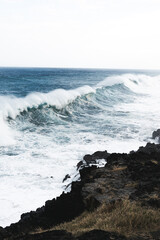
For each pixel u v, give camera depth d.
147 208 5.13
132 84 51.78
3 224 7.80
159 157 8.98
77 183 7.34
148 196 5.79
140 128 20.42
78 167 11.83
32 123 22.19
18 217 8.24
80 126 21.50
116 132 19.30
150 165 7.99
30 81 68.00
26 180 11.07
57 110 26.33
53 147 15.66
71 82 67.31
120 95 40.16
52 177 11.38
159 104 33.19
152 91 48.38
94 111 28.34
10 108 22.27
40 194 9.88
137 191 6.12
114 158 9.33
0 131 17.66
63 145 16.09
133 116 25.44
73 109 28.44
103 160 12.23
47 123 22.47
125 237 3.54
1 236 5.75
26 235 3.78
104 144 16.33
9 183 10.74
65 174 11.74
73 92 32.41
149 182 6.70
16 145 15.98
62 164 12.91
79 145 16.12
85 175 8.25
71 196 6.64
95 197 5.99
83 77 94.69
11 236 5.75
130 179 7.14
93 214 5.26
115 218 4.49
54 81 70.06
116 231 3.96
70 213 6.43
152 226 4.21
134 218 4.36
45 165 12.77
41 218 6.65
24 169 12.23
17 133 18.81
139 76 63.66
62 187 10.49
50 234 3.62
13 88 48.69
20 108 23.23
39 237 3.62
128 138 17.72
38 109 24.62
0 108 21.64
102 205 5.45
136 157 9.09
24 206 8.95
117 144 16.34
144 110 28.83
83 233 3.78
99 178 7.26
